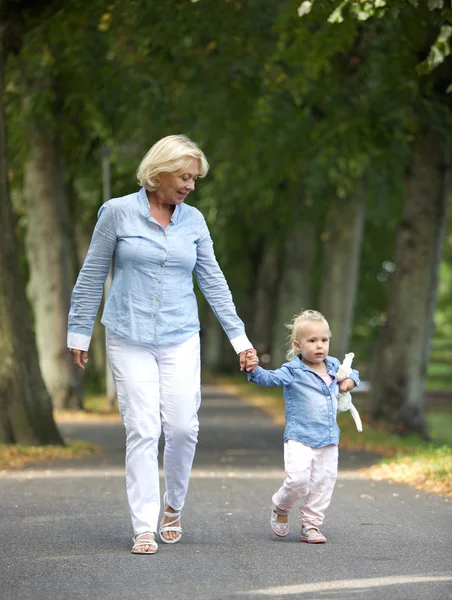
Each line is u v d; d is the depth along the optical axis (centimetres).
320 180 4969
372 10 2083
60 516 1506
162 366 1253
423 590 995
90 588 1007
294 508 1620
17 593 988
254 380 1291
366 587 1009
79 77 3747
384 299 7775
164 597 966
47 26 3350
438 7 1967
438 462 2164
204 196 5422
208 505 1644
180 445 1252
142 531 1204
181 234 1262
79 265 6525
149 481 1219
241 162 4538
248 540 1295
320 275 7738
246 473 2323
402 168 4488
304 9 2088
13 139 4303
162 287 1248
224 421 5025
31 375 2944
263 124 4219
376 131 3734
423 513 1556
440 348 13700
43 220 5022
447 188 4253
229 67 3588
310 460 1280
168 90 3703
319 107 3891
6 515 1516
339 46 2967
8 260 2891
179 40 3322
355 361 9388
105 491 1856
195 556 1177
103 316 1262
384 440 3475
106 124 3928
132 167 5081
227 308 1299
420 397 4272
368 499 1744
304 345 1298
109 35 3494
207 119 3888
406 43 2919
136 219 1252
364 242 7031
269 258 8250
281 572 1084
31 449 2756
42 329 5116
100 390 6875
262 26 3288
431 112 3566
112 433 3969
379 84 3516
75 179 5450
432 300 4262
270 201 5034
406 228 4238
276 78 3378
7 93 4128
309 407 1289
